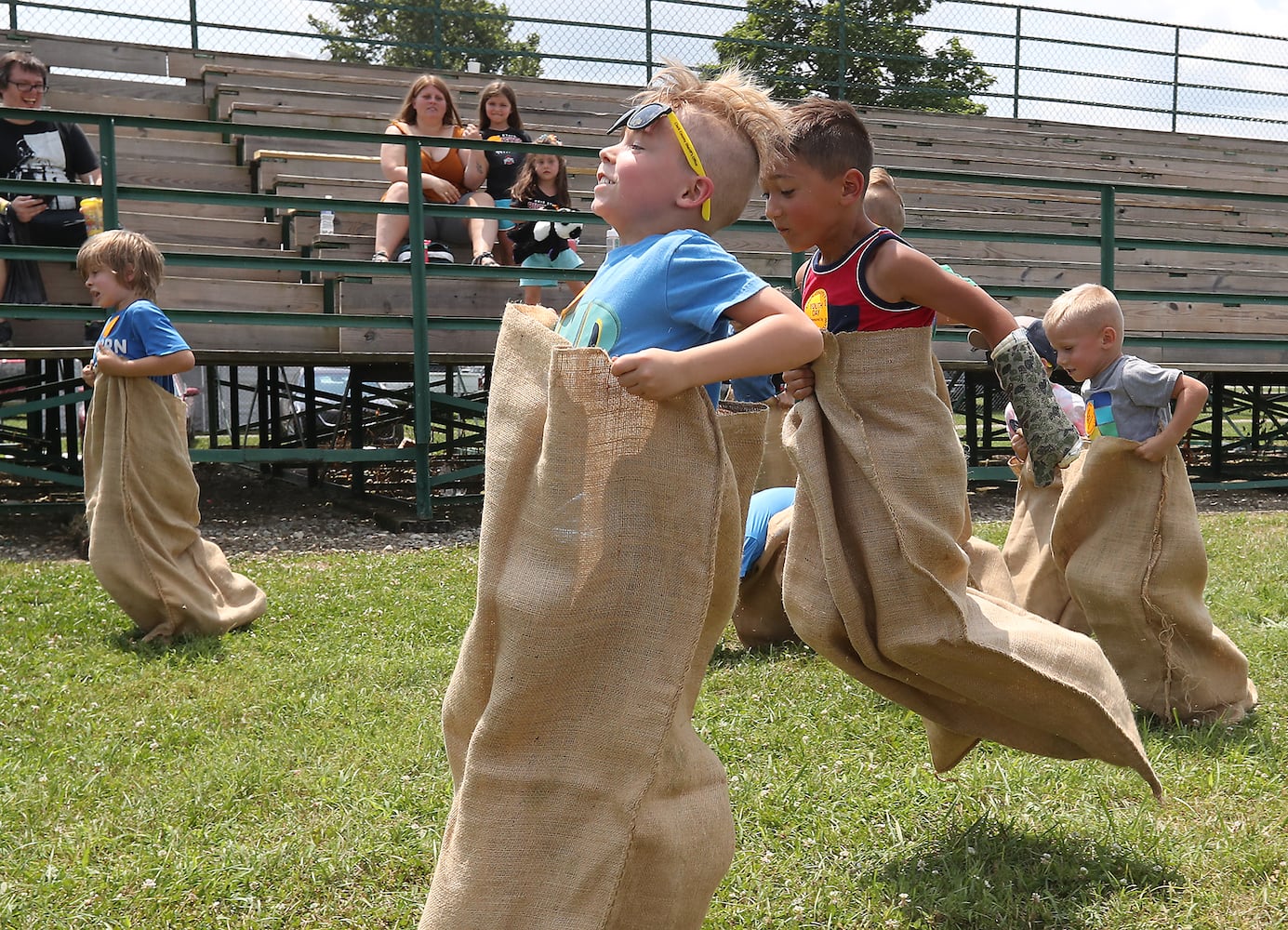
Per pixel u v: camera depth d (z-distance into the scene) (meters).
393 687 4.85
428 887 3.09
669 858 2.04
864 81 22.91
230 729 4.31
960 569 2.88
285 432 15.45
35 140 8.93
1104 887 3.04
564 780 2.02
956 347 11.23
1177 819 3.44
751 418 2.17
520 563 2.06
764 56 22.03
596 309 2.21
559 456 2.01
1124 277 12.40
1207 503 11.48
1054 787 3.63
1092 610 4.38
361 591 6.60
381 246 9.41
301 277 10.56
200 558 5.70
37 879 3.08
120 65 15.73
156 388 5.50
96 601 6.23
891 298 2.97
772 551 5.31
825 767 3.86
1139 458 4.25
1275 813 3.47
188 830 3.43
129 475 5.41
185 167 11.78
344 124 13.02
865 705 4.50
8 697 4.61
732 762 3.95
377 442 15.35
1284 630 5.64
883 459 2.84
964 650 2.79
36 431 12.41
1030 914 2.90
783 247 12.05
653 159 2.29
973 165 17.77
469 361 9.59
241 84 15.17
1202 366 11.99
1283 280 13.09
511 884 2.01
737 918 2.91
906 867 3.16
